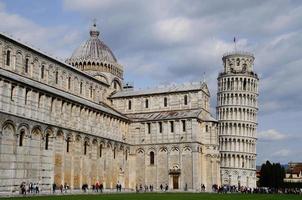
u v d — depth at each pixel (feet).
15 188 222.89
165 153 362.33
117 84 426.51
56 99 267.39
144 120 374.43
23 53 282.56
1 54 260.42
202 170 362.53
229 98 528.22
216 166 373.61
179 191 335.26
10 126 220.64
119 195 230.89
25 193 219.00
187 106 379.55
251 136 522.88
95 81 384.27
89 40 425.69
